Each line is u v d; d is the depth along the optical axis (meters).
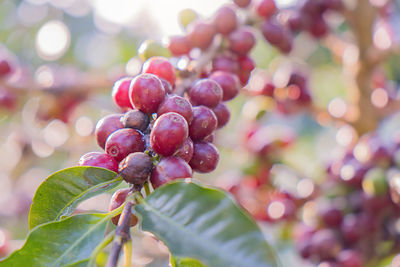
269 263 0.26
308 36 0.53
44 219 0.30
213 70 0.38
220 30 0.38
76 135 0.67
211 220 0.27
